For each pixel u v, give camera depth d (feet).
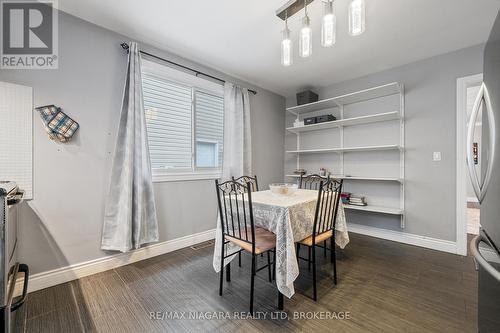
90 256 6.63
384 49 8.14
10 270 4.23
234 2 5.85
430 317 4.82
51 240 5.98
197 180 9.34
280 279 4.94
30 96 5.71
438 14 6.22
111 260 7.00
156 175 8.18
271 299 5.51
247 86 11.39
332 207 6.40
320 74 10.43
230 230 6.30
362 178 9.82
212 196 9.86
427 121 8.85
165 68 8.29
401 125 9.40
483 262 2.29
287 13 5.96
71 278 6.27
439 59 8.55
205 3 5.89
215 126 10.21
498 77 2.69
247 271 6.97
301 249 8.80
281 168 13.48
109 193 6.88
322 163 12.09
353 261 7.63
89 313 4.96
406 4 5.83
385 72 9.91
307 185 11.74
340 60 9.01
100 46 6.82
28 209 5.64
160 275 6.65
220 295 5.67
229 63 9.34
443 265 7.29
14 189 4.14
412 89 9.20
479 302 3.25
